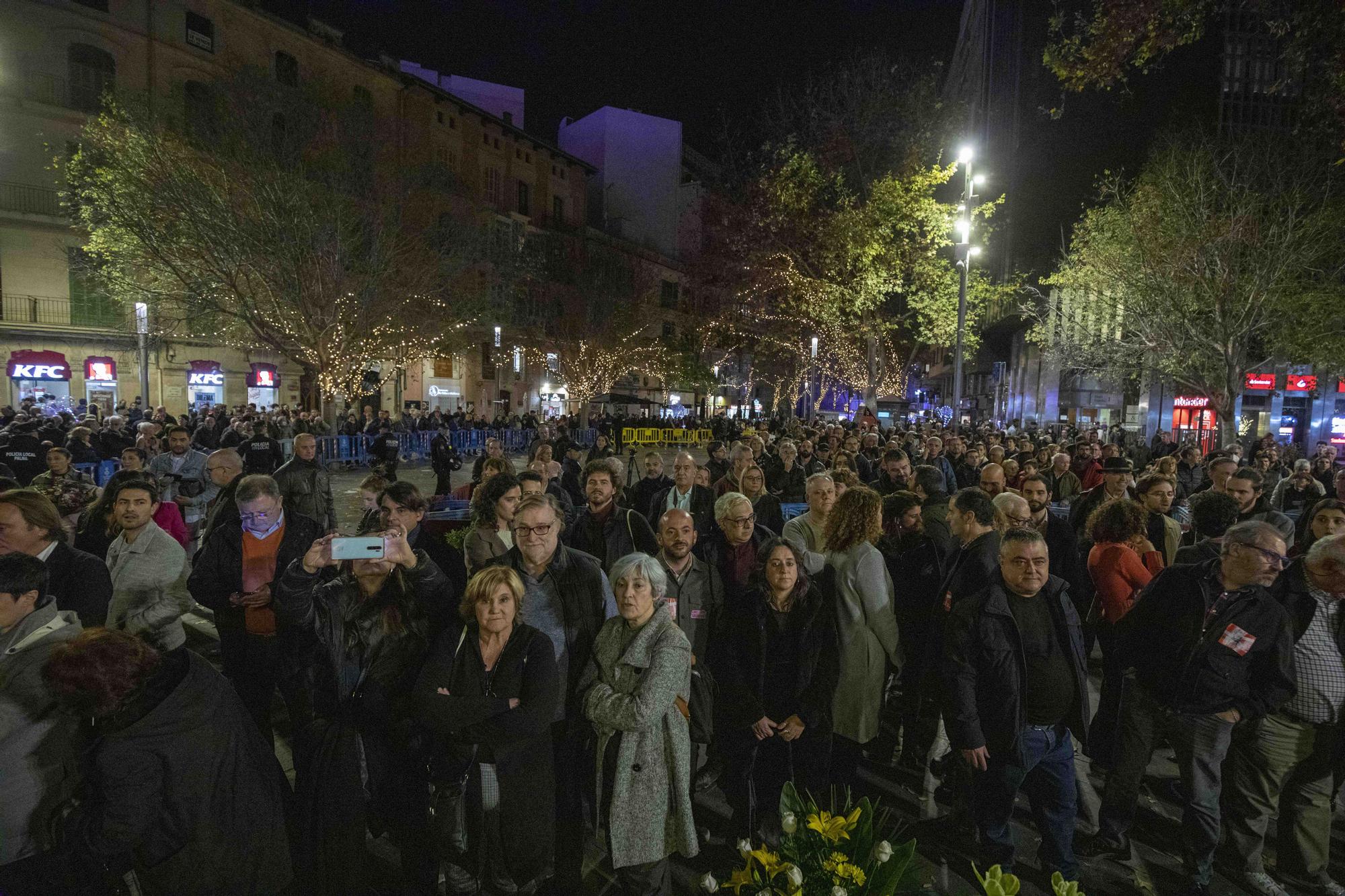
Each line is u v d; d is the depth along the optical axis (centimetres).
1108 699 379
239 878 225
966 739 308
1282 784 327
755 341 4269
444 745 291
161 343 2575
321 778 275
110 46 2481
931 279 2170
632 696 285
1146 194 1702
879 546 447
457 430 2498
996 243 3281
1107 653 382
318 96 1947
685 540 362
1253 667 304
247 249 1775
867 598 377
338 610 297
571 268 4297
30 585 238
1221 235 1552
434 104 3672
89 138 2006
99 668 198
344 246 1953
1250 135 1758
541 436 900
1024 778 326
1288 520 498
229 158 1761
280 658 311
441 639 289
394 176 2161
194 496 763
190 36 2653
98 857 206
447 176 2461
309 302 1944
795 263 2442
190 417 1838
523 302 3744
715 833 364
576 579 330
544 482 552
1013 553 309
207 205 1730
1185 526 586
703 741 328
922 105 2194
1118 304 1845
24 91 2350
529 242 3575
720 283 4406
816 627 344
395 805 308
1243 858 323
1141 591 351
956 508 383
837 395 5300
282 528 375
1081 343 2241
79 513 499
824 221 2145
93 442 1141
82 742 232
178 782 211
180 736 211
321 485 602
